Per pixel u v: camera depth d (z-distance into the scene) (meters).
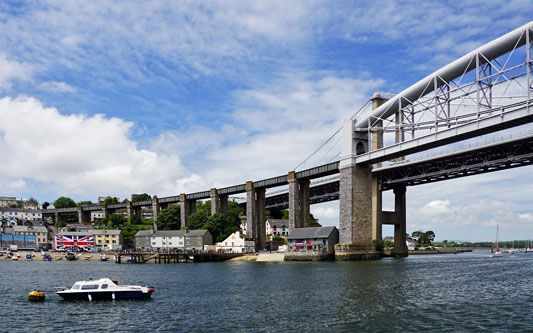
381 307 41.91
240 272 85.94
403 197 165.00
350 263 111.81
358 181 136.00
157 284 65.06
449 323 35.19
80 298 50.19
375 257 133.62
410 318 37.03
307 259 130.50
